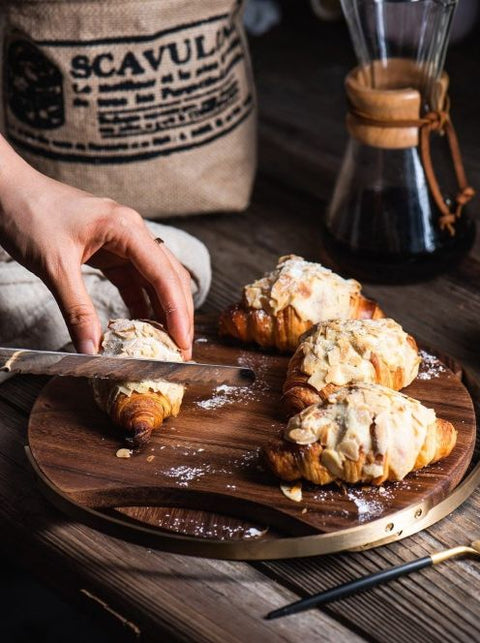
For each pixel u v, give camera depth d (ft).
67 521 3.05
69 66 3.98
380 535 2.90
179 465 3.07
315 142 4.75
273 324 3.40
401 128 3.66
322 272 3.45
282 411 3.21
